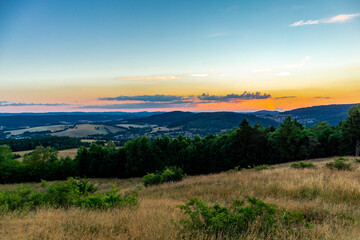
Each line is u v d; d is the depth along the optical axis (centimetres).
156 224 466
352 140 4469
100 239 397
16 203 819
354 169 1330
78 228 449
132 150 5281
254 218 458
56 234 413
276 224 438
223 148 5069
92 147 5628
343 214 536
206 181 1551
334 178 1006
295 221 482
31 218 591
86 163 5462
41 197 879
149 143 5381
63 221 520
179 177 2064
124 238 399
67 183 959
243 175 1556
